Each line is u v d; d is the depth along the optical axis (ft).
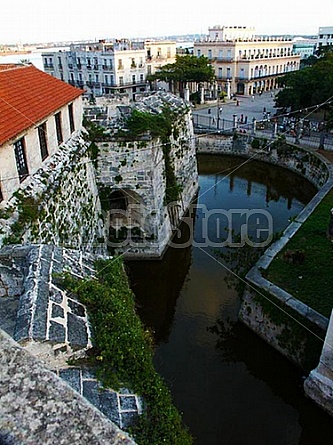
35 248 25.35
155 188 67.56
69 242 49.62
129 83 208.54
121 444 7.52
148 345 22.65
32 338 17.49
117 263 28.89
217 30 248.52
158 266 70.08
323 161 100.58
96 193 65.36
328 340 37.93
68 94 58.54
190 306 61.26
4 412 7.86
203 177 117.91
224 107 188.24
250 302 50.39
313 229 63.77
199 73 184.96
